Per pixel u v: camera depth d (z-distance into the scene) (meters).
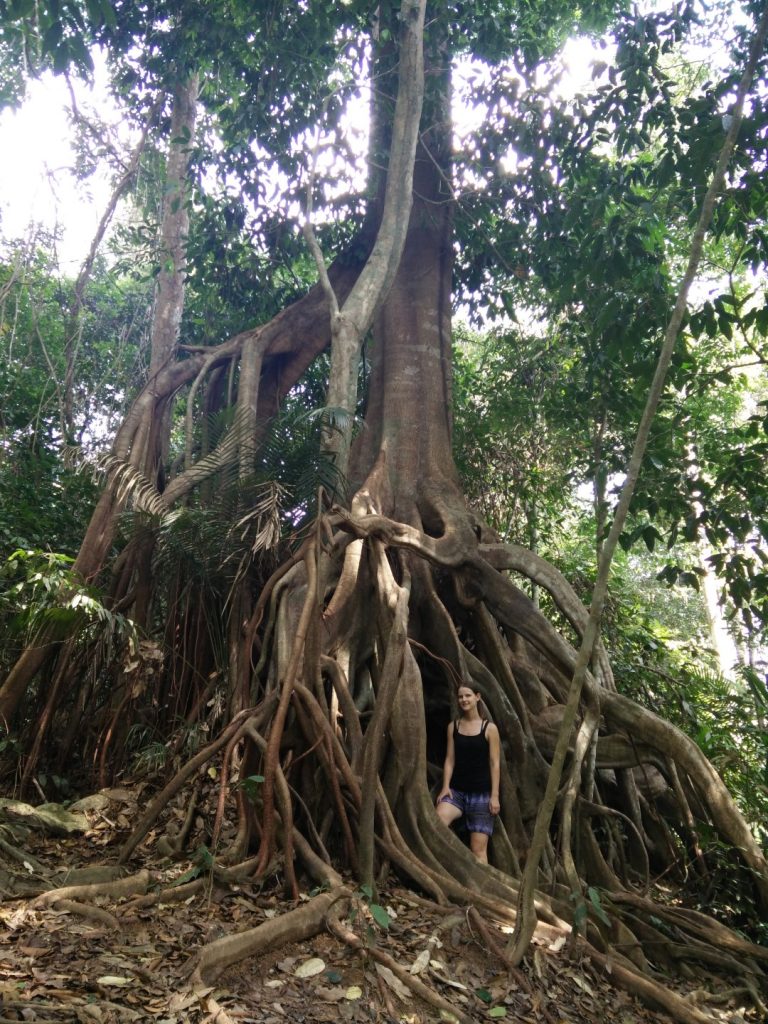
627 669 10.46
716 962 5.66
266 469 7.45
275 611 6.66
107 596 8.05
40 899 4.30
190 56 11.41
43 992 3.43
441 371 9.93
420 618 7.86
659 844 7.65
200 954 3.82
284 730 5.83
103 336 15.84
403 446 9.22
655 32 9.40
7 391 11.30
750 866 6.65
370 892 4.98
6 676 7.34
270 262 12.48
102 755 6.98
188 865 5.16
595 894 5.30
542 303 12.52
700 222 4.71
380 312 10.30
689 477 8.77
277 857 5.24
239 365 9.82
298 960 4.20
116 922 4.28
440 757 7.57
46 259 11.77
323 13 10.14
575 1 11.28
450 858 5.85
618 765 7.29
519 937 4.71
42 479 10.59
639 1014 4.78
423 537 7.71
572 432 11.81
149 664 7.43
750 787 8.98
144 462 8.80
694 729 9.98
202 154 11.74
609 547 4.55
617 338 8.54
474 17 10.73
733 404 12.15
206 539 7.38
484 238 11.70
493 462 12.63
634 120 9.73
